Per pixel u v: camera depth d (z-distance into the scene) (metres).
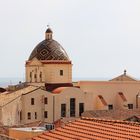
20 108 96.06
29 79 107.06
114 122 42.09
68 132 41.72
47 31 108.19
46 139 41.44
